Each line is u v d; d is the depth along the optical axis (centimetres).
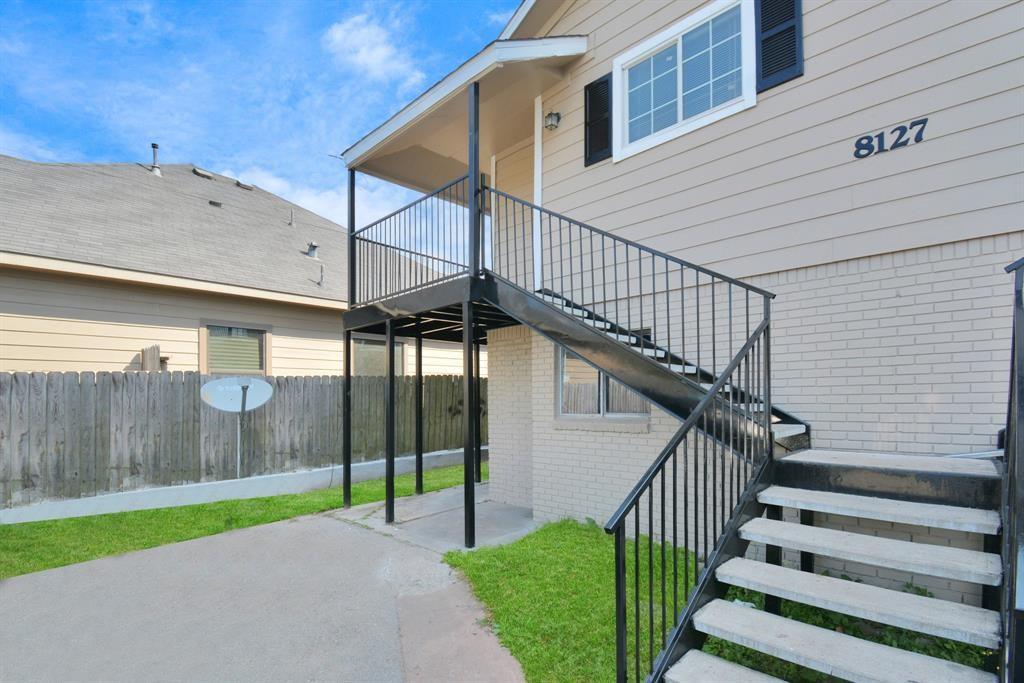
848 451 388
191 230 1019
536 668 297
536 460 614
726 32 481
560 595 378
